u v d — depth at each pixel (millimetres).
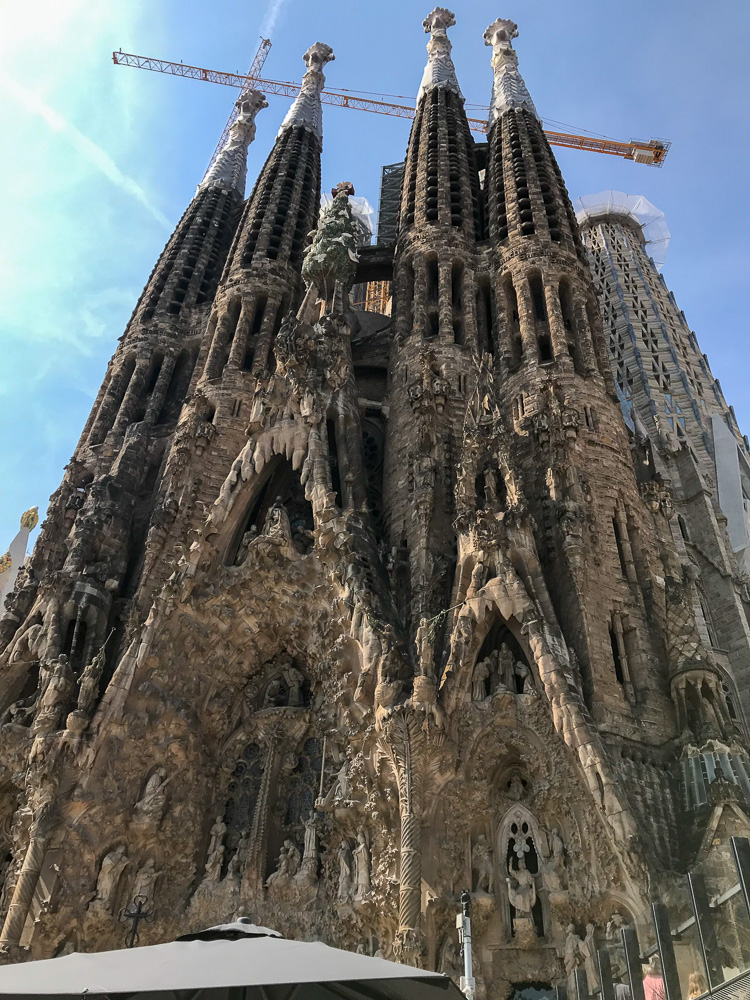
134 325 57875
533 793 29094
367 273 62594
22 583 41250
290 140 71375
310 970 12781
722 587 45281
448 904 27141
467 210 57750
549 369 44594
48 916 28922
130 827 31625
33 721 34750
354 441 41469
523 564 33188
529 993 26094
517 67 71875
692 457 52094
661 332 71625
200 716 35062
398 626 34031
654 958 17000
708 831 26375
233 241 62969
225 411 48250
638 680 32500
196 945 14211
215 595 35969
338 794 30891
